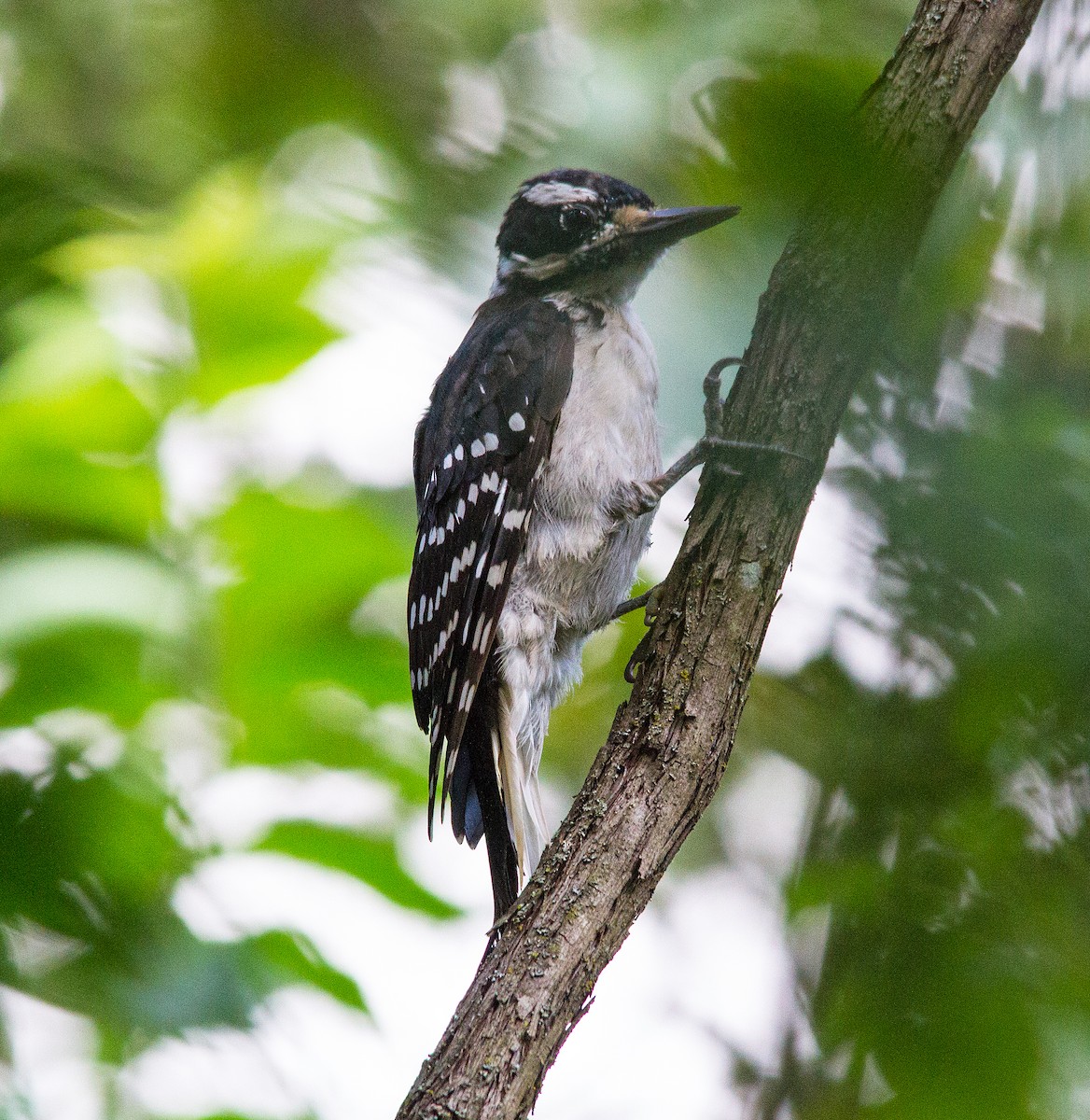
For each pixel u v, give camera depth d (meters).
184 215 10.74
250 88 12.47
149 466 9.07
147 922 7.50
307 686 8.91
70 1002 7.20
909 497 6.66
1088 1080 6.47
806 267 6.78
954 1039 6.56
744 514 6.68
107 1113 7.25
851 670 7.81
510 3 11.49
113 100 13.47
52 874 7.40
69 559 8.19
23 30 14.23
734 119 6.08
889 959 6.87
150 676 8.32
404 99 11.55
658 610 6.80
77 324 9.43
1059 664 6.57
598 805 6.37
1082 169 7.14
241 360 9.50
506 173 10.47
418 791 8.95
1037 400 6.78
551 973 6.06
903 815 7.27
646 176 10.00
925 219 6.62
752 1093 8.75
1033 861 7.05
